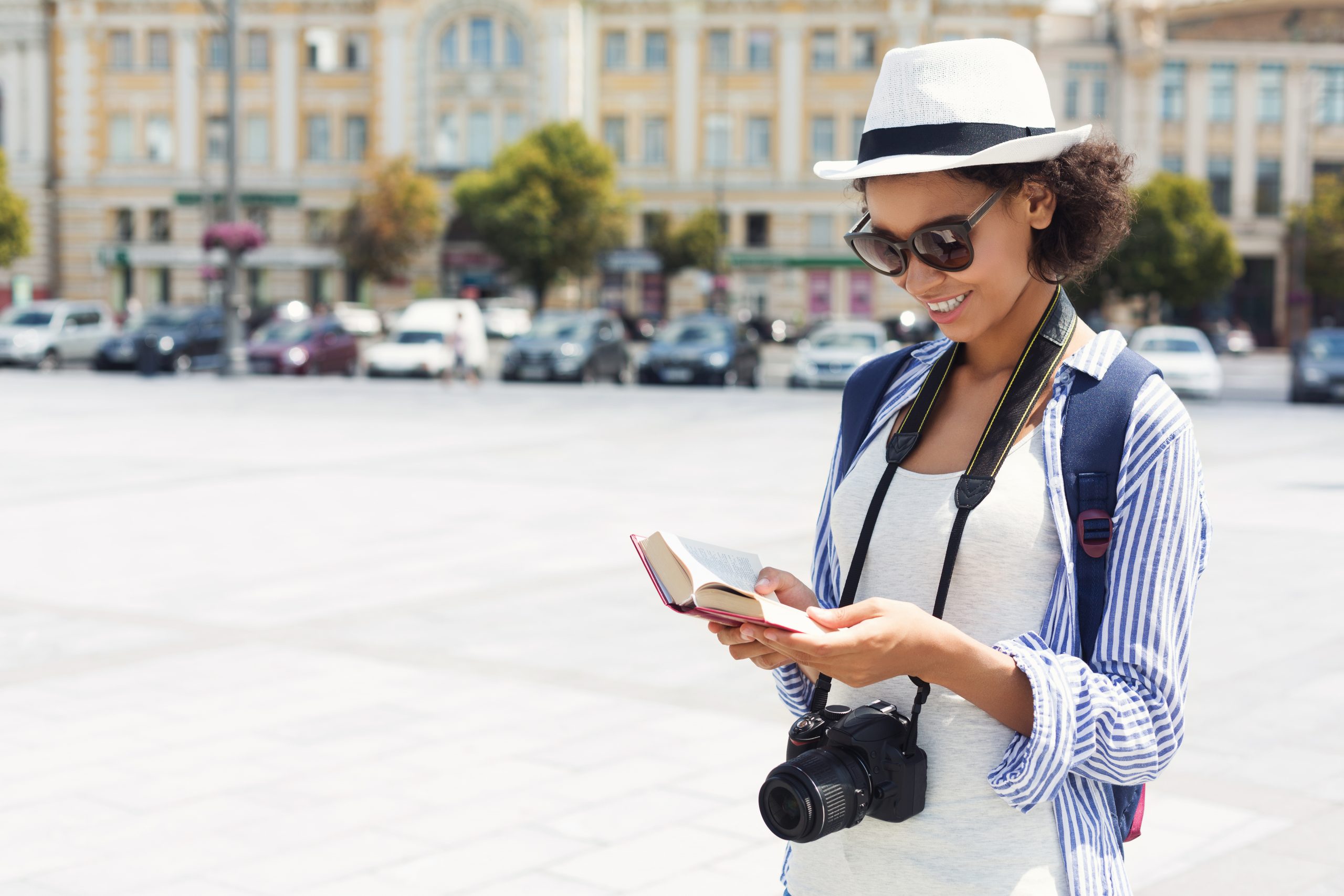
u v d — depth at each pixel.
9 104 54.09
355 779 4.70
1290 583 7.89
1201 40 57.03
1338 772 4.75
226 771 4.79
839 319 52.59
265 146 53.53
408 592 7.84
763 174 52.44
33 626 7.02
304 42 53.09
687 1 51.75
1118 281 48.72
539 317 29.53
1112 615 1.57
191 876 3.90
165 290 54.59
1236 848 4.10
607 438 16.45
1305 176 56.94
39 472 13.11
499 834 4.21
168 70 53.44
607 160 48.22
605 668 6.17
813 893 1.68
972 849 1.59
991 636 1.61
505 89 51.34
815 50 51.84
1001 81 1.59
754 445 15.71
